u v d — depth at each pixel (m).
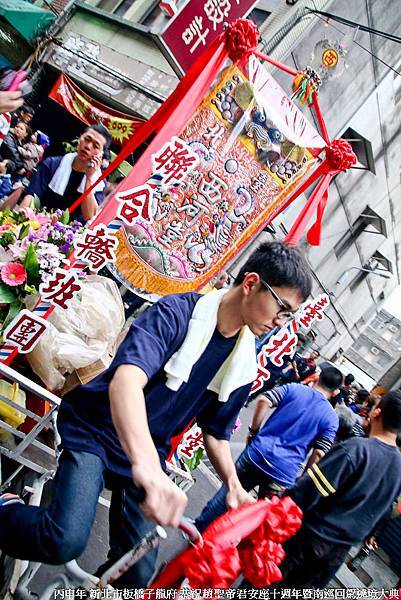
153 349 1.93
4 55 12.55
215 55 3.59
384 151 16.89
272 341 4.68
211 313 2.13
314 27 10.62
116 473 2.07
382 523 3.66
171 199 4.02
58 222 4.09
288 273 2.05
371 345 66.00
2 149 7.80
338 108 12.81
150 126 3.95
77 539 1.84
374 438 3.25
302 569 3.25
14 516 1.92
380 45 12.85
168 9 7.93
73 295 3.20
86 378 3.55
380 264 27.56
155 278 4.22
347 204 17.86
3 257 3.68
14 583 2.41
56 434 2.85
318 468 3.12
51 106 12.50
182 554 1.69
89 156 5.36
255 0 7.77
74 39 12.55
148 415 2.12
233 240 4.30
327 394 5.32
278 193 4.29
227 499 2.34
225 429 2.45
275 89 3.98
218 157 4.01
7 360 3.24
